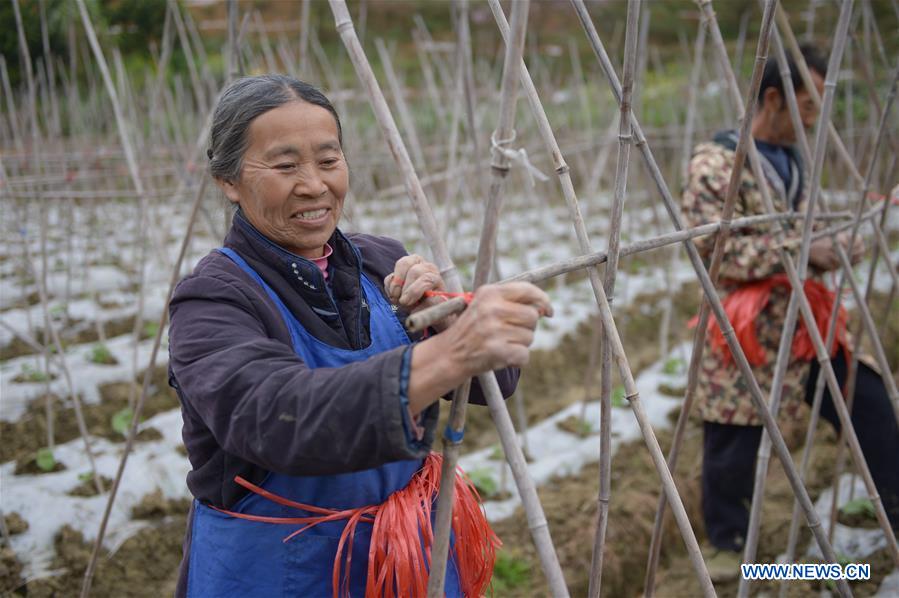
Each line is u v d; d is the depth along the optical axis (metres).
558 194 10.46
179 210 8.92
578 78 8.18
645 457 4.43
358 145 7.67
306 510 1.50
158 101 6.10
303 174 1.44
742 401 3.17
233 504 1.51
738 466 3.28
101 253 7.67
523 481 1.22
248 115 1.42
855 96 9.30
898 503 3.19
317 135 1.45
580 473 4.24
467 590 1.66
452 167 4.95
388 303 1.65
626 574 3.57
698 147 3.21
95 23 10.32
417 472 1.64
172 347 1.41
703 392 3.27
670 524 3.84
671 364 5.43
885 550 3.32
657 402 5.00
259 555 1.49
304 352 1.48
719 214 3.04
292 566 1.49
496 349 1.10
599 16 15.84
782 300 3.10
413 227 8.69
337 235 1.61
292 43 14.20
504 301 1.11
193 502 1.64
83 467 3.96
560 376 5.66
